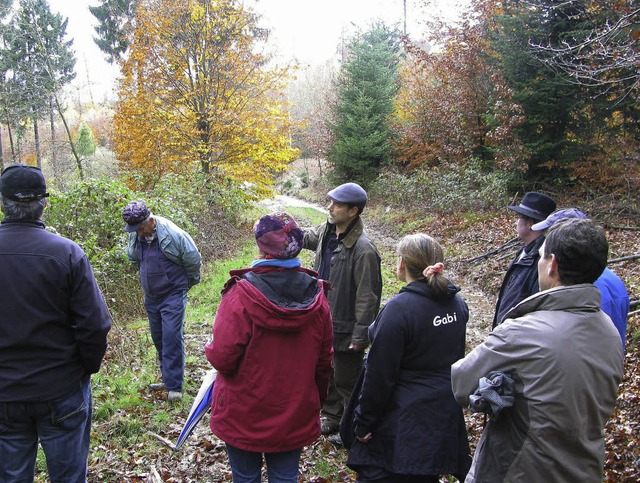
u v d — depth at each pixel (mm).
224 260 12406
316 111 36438
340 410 4332
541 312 2043
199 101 17688
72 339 2725
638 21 6969
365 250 3939
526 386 1962
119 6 32406
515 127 14258
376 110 25047
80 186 9383
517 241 11125
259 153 18062
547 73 13531
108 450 4105
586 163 13305
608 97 12586
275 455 2783
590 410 1944
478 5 16672
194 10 16875
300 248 2709
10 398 2549
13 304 2537
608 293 3057
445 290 2688
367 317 3902
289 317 2590
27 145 34781
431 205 16875
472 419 4715
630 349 5977
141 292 8805
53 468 2754
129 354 6176
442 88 18484
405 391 2684
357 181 25391
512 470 1986
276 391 2639
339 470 3881
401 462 2602
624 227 10914
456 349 2762
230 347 2580
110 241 9258
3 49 23156
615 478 3709
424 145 20438
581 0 11133
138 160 17328
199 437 4336
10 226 2637
